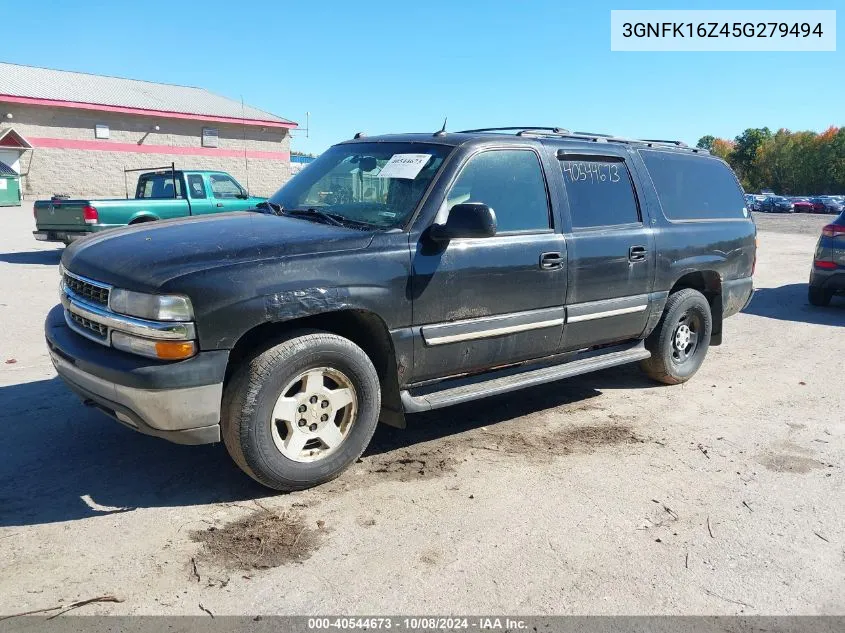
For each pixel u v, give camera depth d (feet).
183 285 10.73
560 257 15.24
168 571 9.77
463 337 13.73
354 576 9.80
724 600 9.56
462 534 11.04
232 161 119.96
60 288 13.48
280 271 11.45
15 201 95.66
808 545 11.07
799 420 16.94
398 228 13.03
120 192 107.76
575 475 13.42
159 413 10.78
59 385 17.69
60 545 10.36
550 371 15.78
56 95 100.83
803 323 29.43
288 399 11.79
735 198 21.11
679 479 13.37
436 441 14.98
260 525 11.11
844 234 31.22
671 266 18.07
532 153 15.35
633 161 17.78
